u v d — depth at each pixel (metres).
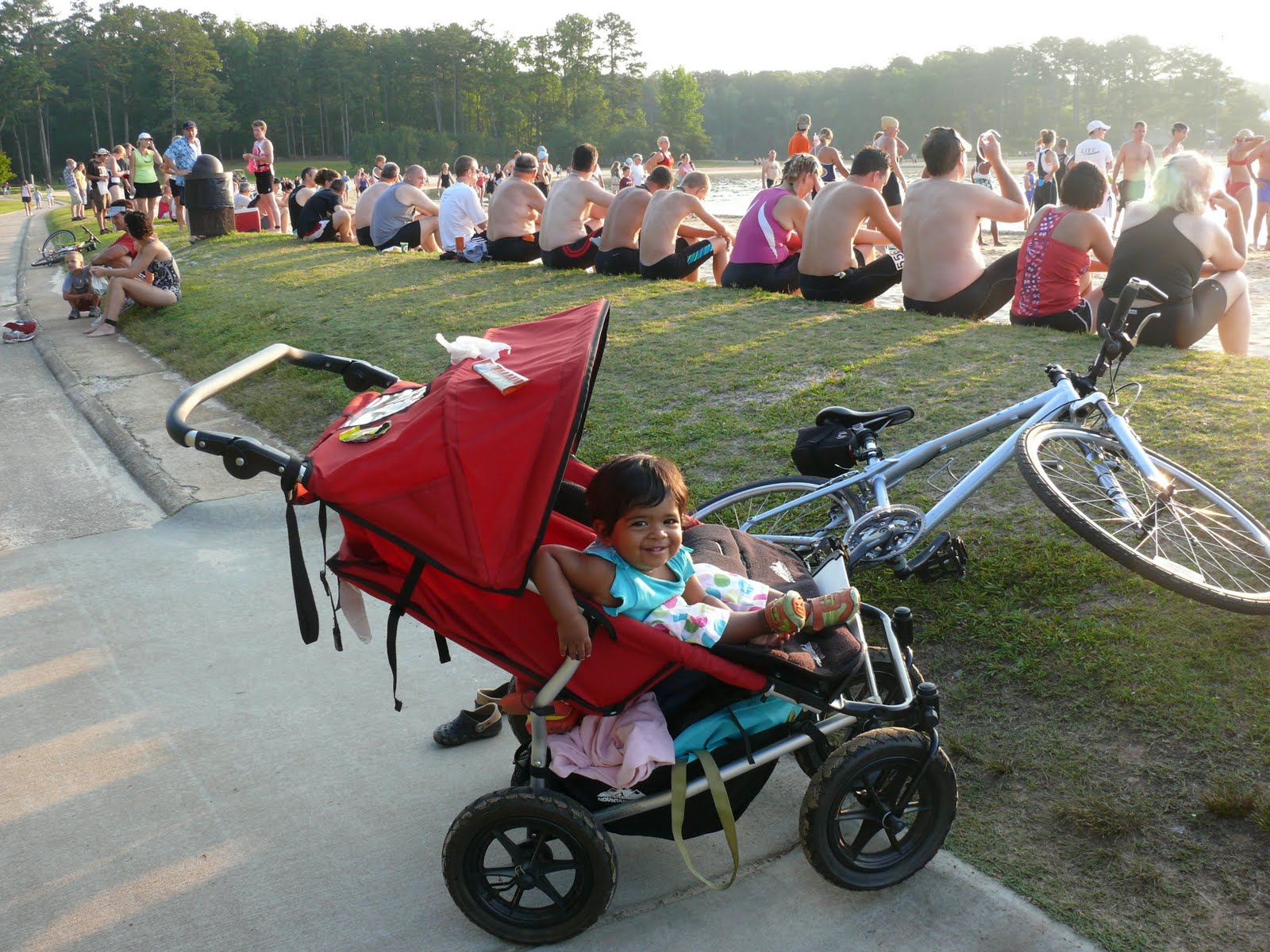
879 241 9.95
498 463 2.68
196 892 3.20
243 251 16.12
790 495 4.58
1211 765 3.22
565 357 2.92
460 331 9.10
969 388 6.22
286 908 3.12
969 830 3.20
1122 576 4.15
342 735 4.05
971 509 4.85
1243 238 7.68
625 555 2.81
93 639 4.88
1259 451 4.95
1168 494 4.07
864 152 9.09
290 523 2.78
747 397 6.64
